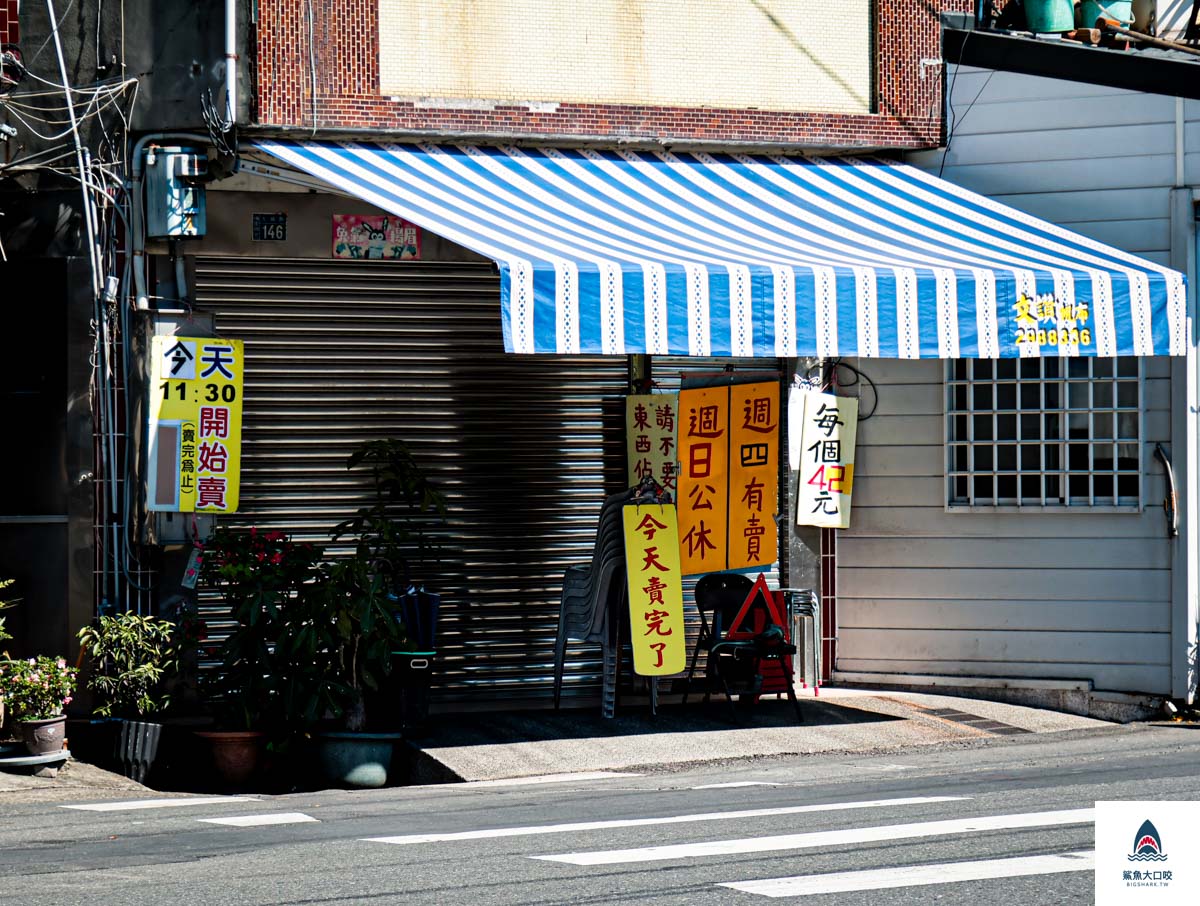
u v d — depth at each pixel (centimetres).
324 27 1164
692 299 995
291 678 1050
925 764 1021
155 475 1128
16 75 1132
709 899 588
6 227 1143
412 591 1130
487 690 1241
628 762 1053
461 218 1048
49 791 992
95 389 1137
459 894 604
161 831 793
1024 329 1061
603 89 1238
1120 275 1080
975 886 606
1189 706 1231
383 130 1177
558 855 684
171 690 1144
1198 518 1231
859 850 683
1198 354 1234
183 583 1135
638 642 1160
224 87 1137
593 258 989
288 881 634
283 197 1198
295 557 1082
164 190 1131
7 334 1152
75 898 605
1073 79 1248
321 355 1207
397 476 1184
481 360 1242
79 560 1134
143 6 1145
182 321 1138
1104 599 1247
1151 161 1235
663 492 1177
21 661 1045
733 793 903
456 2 1202
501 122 1205
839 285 1024
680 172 1235
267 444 1193
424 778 1055
